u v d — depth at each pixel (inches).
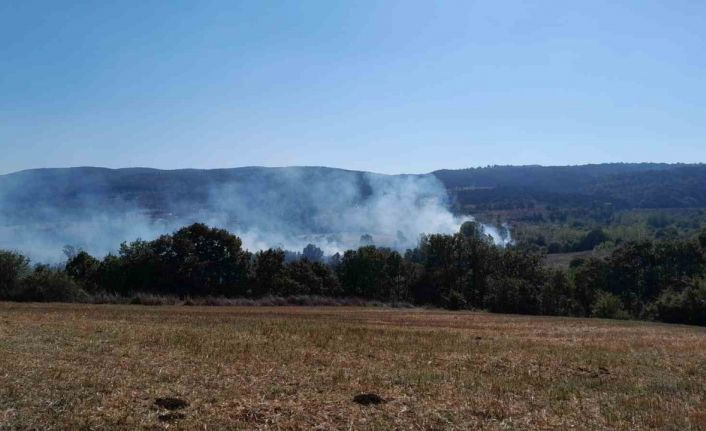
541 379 681.0
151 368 636.1
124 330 978.1
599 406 554.3
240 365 684.7
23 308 1560.0
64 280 2197.3
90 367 624.1
